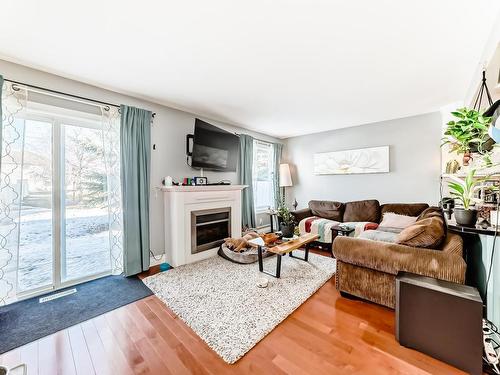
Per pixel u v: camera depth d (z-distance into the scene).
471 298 1.29
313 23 1.57
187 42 1.78
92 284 2.48
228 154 3.81
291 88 2.67
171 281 2.50
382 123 4.07
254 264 3.02
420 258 1.66
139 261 2.78
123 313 1.92
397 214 3.53
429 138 3.63
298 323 1.77
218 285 2.40
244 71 2.26
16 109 2.04
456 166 2.60
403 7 1.41
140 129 2.83
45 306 2.04
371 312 1.91
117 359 1.42
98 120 2.63
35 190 2.24
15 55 1.94
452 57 1.98
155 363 1.39
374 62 2.09
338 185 4.65
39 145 2.26
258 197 4.97
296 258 3.25
